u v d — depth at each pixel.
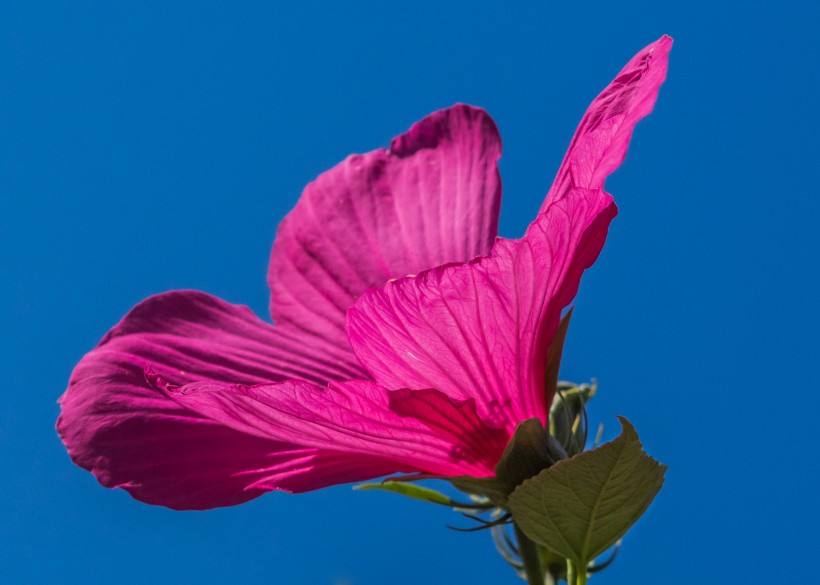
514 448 0.82
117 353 0.89
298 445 0.86
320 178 0.98
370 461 0.85
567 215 0.80
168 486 0.85
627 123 0.82
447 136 0.97
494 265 0.81
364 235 0.97
